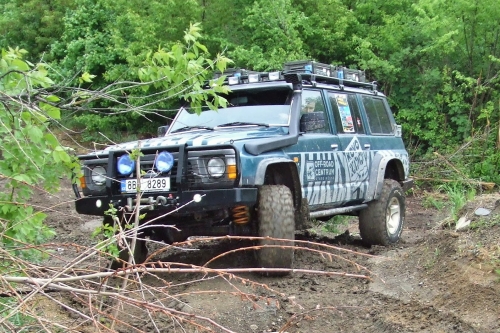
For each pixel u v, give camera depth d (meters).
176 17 14.98
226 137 5.92
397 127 8.93
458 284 5.20
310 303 5.21
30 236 3.74
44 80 3.42
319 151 6.77
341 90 7.70
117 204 5.69
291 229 5.73
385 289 5.63
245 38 16.09
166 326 4.61
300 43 15.26
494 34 15.20
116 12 16.72
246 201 5.47
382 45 16.11
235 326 4.73
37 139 3.27
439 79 15.02
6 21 19.30
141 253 6.38
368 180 7.81
